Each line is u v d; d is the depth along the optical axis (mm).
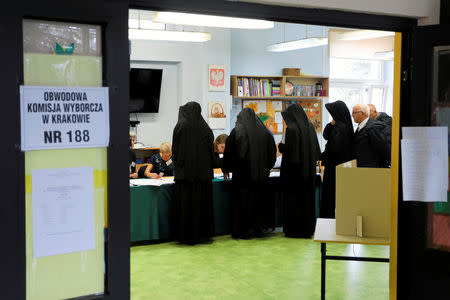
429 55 2631
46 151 1851
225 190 6066
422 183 2689
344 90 9922
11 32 1734
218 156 6219
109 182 1957
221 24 5031
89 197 1947
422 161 2686
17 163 1774
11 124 1753
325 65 9547
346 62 9930
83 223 1943
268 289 4152
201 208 5684
